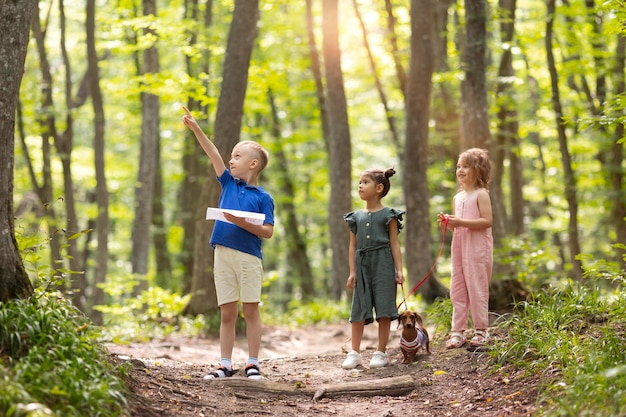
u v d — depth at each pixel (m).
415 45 10.65
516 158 14.98
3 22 4.37
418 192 10.69
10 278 4.29
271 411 4.45
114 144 20.72
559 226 18.56
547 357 4.71
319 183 20.25
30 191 17.53
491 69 12.24
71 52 18.89
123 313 10.51
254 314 5.22
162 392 4.42
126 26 12.73
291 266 24.22
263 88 14.62
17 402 3.35
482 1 9.19
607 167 14.28
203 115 12.30
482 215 5.63
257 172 5.40
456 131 14.43
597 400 3.79
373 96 19.73
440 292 10.47
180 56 17.00
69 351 4.03
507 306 7.90
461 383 4.96
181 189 19.20
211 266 9.61
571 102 16.77
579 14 13.12
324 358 6.43
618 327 5.09
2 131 4.34
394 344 7.51
